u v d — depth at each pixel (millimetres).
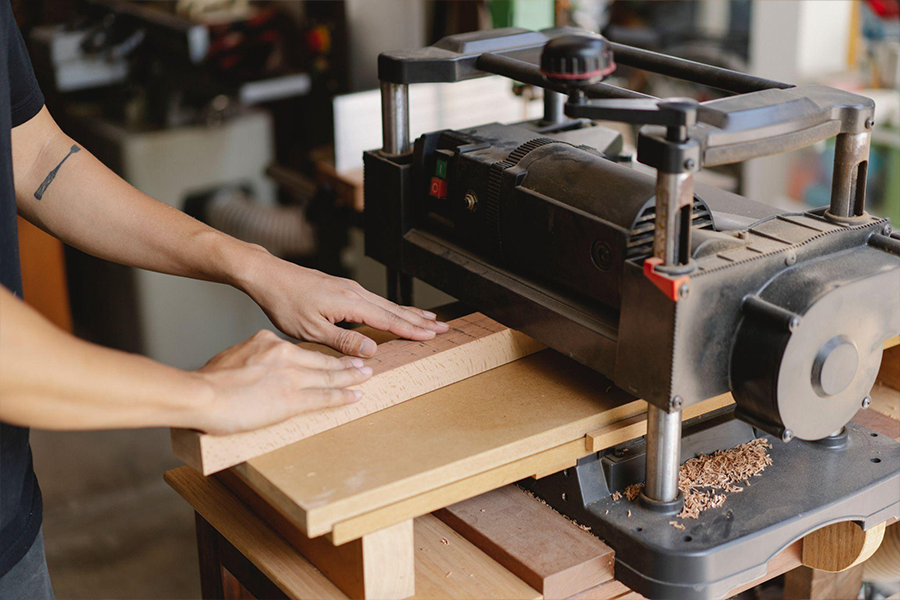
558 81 795
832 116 848
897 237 896
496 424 904
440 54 1104
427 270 1120
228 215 2928
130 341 2967
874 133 2605
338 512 784
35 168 1060
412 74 1097
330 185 2107
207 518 1036
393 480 812
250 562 1086
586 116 787
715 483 936
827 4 2873
